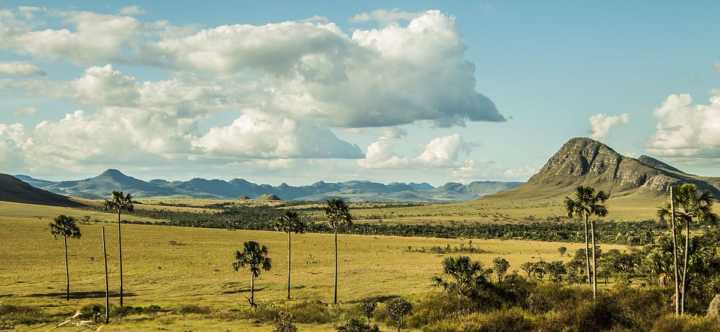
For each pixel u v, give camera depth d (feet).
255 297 274.36
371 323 180.86
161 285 308.81
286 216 291.38
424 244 638.12
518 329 145.48
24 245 438.40
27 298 257.14
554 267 346.95
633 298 163.32
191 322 188.03
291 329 163.53
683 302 154.10
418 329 168.45
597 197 212.02
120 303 231.30
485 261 457.68
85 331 160.04
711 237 217.15
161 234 598.34
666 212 165.17
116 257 411.34
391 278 338.54
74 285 299.58
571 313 150.82
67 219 268.62
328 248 553.23
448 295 186.91
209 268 378.73
